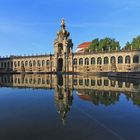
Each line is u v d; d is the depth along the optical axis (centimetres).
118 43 18050
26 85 7006
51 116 2609
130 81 7925
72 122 2331
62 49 17725
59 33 17738
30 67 19575
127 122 2323
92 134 1941
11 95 4612
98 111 2873
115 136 1888
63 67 17312
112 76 12081
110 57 15138
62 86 6512
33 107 3203
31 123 2306
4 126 2202
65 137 1872
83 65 16462
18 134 1955
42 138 1853
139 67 13550
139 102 3531
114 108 3069
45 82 8150
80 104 3419
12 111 2922
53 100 3856
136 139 1814
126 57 14300
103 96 4269
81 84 7044
